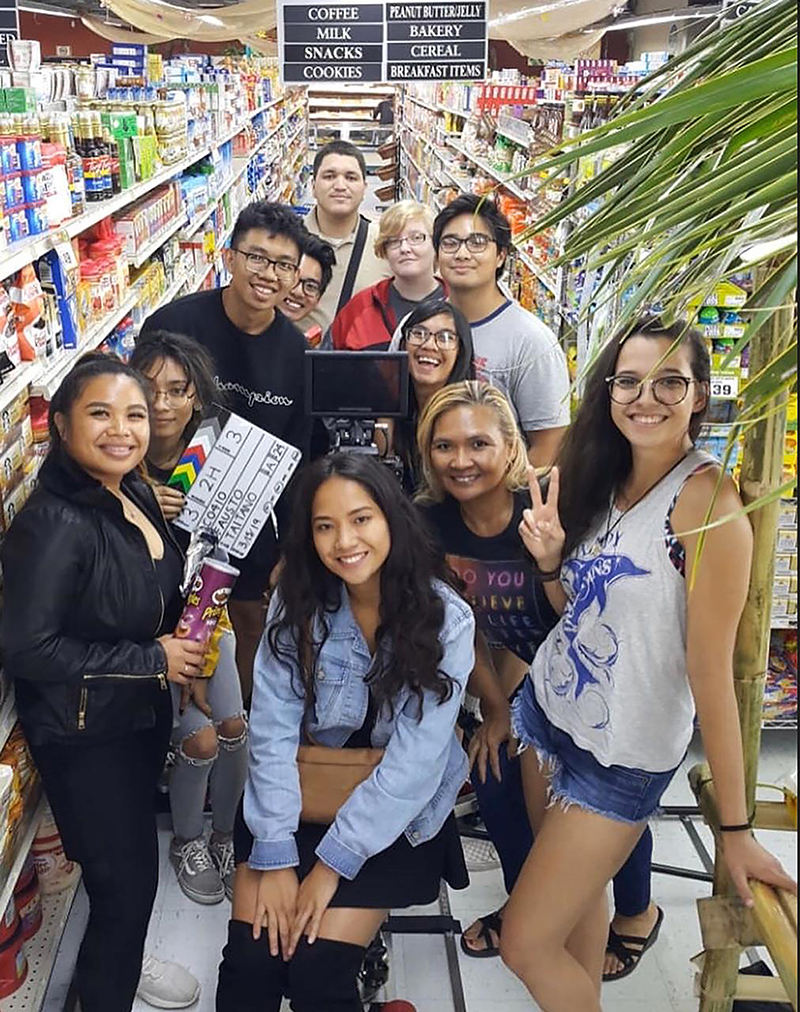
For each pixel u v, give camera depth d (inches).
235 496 89.7
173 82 281.9
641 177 34.5
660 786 71.0
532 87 272.5
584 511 70.4
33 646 72.6
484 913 107.2
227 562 87.0
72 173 123.9
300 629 79.3
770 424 59.3
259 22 355.9
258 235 107.5
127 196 153.2
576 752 72.4
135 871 81.4
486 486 85.4
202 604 82.1
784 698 130.0
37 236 102.5
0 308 89.6
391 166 505.0
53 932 90.7
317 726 82.5
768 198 24.9
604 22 342.3
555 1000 74.5
